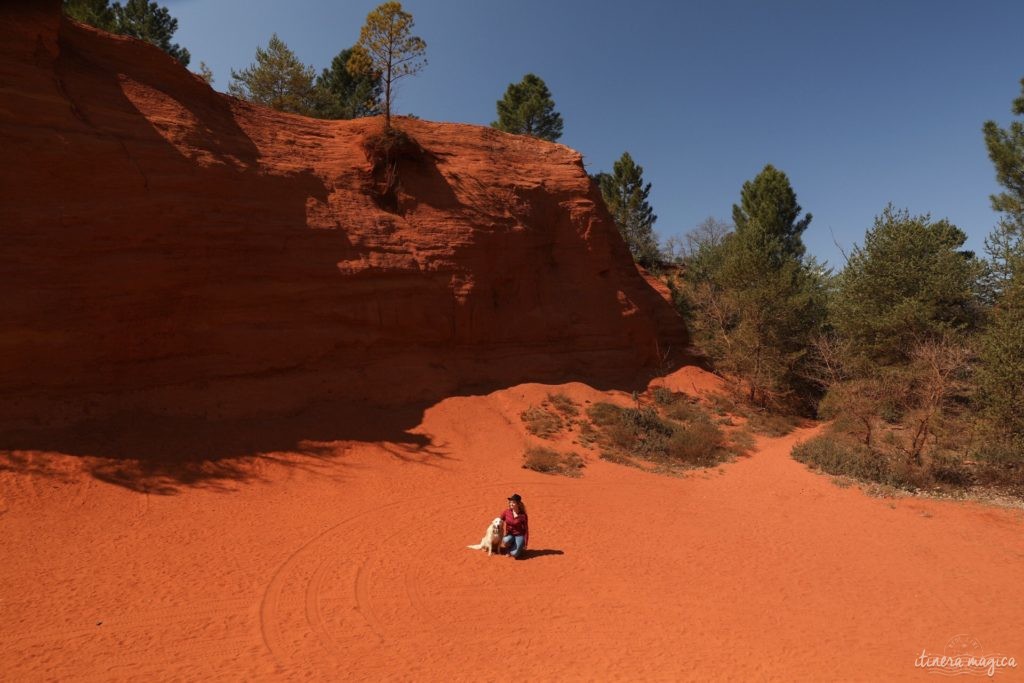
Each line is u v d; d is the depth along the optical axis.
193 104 19.33
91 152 15.59
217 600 9.17
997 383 19.02
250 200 19.08
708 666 8.14
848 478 19.36
